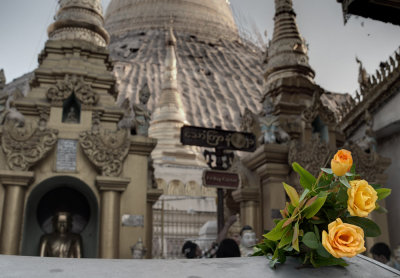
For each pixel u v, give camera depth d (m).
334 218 2.65
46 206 14.34
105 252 12.93
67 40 16.23
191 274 2.17
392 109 18.09
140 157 14.38
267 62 21.08
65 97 14.40
